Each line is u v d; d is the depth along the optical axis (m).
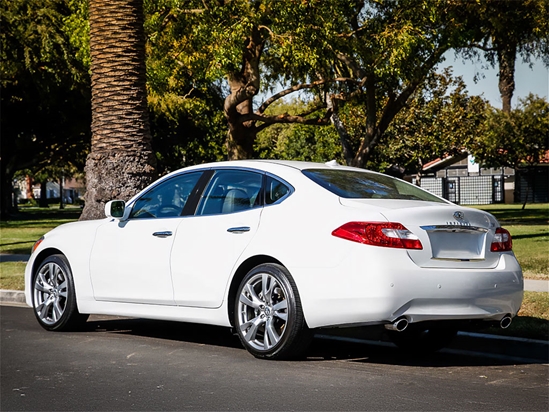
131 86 11.99
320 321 6.16
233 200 7.06
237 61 20.45
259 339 6.73
